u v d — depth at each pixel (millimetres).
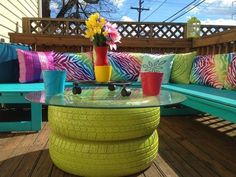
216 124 2873
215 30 4828
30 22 4883
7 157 1844
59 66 3322
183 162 1824
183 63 3396
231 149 2107
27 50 3408
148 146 1632
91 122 1486
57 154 1606
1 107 3254
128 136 1536
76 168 1539
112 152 1507
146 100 1411
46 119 2895
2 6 4102
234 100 1917
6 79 3133
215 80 2869
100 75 2057
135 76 3553
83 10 11938
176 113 3197
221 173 1675
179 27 4906
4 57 3150
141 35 4914
